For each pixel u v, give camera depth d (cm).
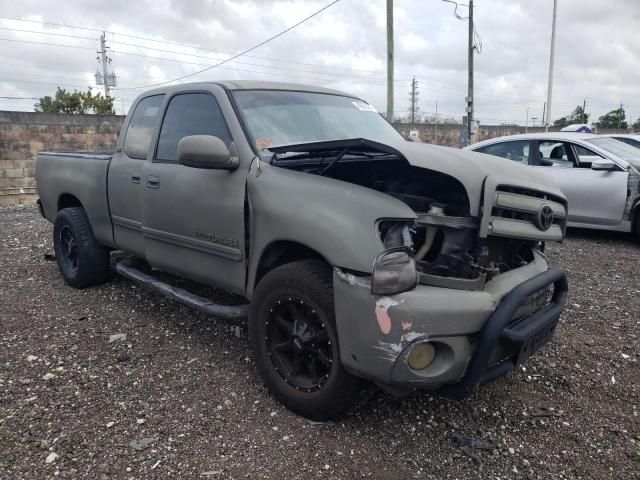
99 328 426
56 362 365
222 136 356
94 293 510
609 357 387
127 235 450
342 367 274
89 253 505
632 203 734
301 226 283
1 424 290
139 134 443
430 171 302
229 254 338
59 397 320
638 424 304
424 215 278
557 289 319
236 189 329
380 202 266
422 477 256
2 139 1552
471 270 271
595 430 298
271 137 348
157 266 416
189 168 368
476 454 274
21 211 1090
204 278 368
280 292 297
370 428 293
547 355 388
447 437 288
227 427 292
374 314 249
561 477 259
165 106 415
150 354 380
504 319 254
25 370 353
